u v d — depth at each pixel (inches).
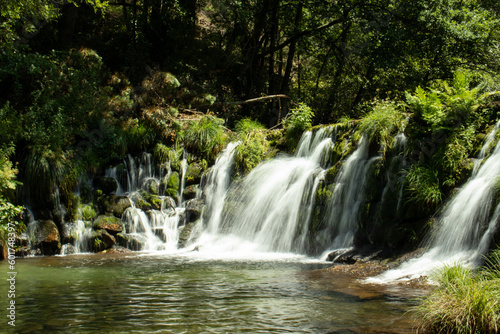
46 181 526.3
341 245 466.3
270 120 932.0
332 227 478.9
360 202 462.9
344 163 494.0
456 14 834.2
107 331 213.9
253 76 989.2
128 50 864.9
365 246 439.8
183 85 820.6
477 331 205.9
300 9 977.5
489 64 878.4
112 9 962.1
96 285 320.2
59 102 599.5
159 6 911.7
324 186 497.4
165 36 917.8
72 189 561.0
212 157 642.2
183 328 219.0
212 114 767.1
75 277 352.8
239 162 602.9
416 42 850.8
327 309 253.3
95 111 619.5
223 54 948.6
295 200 515.5
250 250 514.9
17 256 484.1
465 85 466.6
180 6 923.4
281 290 301.9
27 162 524.7
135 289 306.3
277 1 944.9
